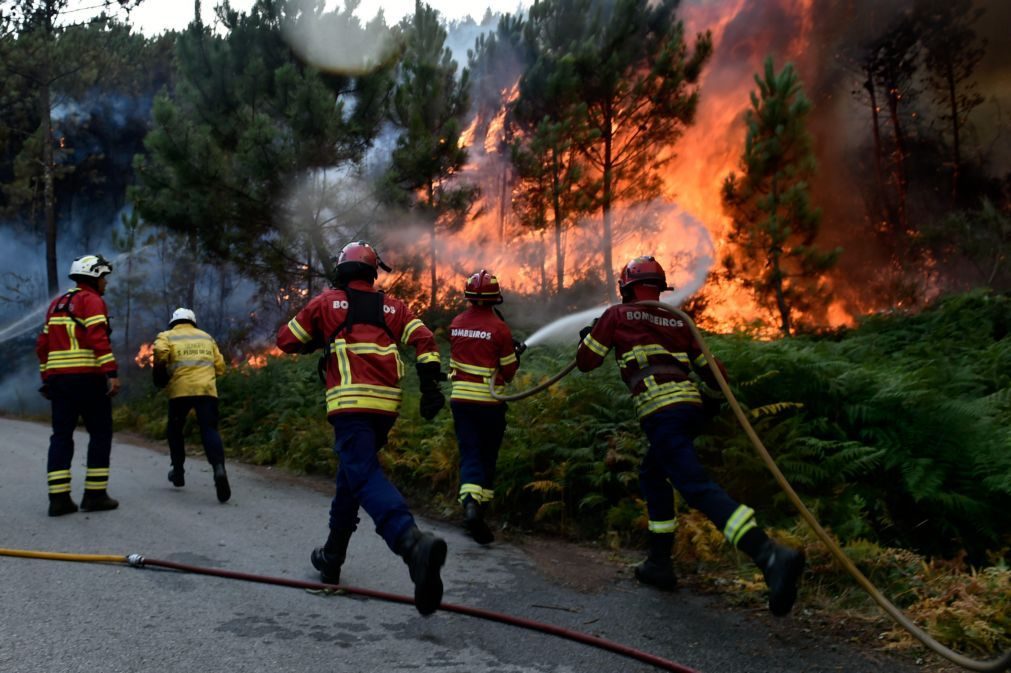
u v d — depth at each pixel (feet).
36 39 69.15
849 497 15.24
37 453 29.76
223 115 43.06
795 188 37.29
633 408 18.99
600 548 16.44
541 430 19.22
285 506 20.47
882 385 17.07
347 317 12.60
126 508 19.31
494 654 10.47
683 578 14.01
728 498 11.32
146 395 47.98
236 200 41.04
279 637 10.82
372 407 12.19
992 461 15.05
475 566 14.97
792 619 11.90
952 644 10.72
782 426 16.31
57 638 10.39
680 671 9.96
